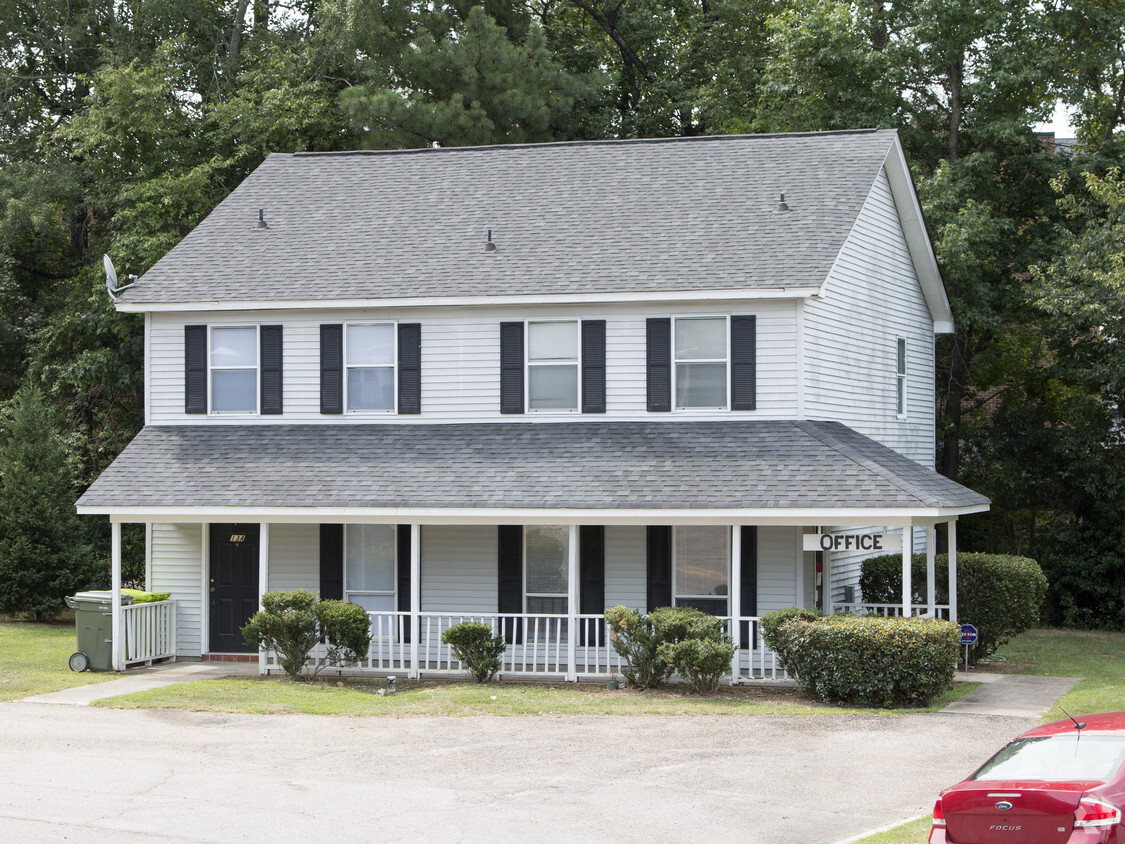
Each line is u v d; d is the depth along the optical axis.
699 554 21.22
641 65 43.72
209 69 39.00
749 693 18.81
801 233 22.36
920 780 13.05
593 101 39.31
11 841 10.66
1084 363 30.36
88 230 38.28
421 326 22.84
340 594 22.59
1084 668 22.09
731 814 11.75
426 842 10.78
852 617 18.34
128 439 34.34
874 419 24.98
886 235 25.81
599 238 23.38
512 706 17.67
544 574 21.98
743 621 21.00
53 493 29.77
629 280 21.75
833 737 15.34
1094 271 26.94
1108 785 8.23
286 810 11.81
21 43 38.72
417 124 34.75
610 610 19.53
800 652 17.92
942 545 32.16
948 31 30.72
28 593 28.84
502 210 25.00
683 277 21.56
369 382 23.08
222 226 25.73
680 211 23.89
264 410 23.38
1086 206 30.48
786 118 33.34
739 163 25.30
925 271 28.05
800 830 11.20
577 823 11.42
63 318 34.72
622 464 20.42
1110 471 29.16
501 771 13.58
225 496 20.92
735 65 41.09
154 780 13.03
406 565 22.50
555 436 21.64
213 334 23.66
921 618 18.17
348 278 23.27
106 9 38.72
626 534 21.50
